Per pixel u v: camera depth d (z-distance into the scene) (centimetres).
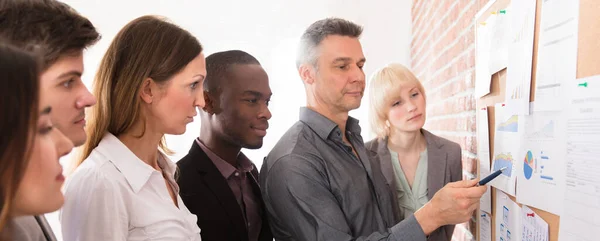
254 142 153
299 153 144
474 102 179
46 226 86
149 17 112
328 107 154
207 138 154
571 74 101
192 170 148
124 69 106
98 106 107
